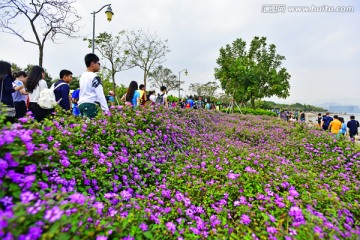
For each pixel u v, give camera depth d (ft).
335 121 38.19
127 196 9.12
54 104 14.98
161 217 8.38
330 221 8.84
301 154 20.89
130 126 15.97
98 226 6.11
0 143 5.86
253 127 37.11
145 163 12.92
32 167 6.85
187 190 11.26
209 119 38.96
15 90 14.34
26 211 5.16
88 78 14.52
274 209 9.71
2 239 4.41
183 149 19.22
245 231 8.25
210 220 9.14
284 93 118.11
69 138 10.63
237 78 80.43
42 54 33.99
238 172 13.01
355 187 13.26
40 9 32.24
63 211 5.68
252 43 110.22
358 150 21.30
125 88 112.37
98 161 10.11
